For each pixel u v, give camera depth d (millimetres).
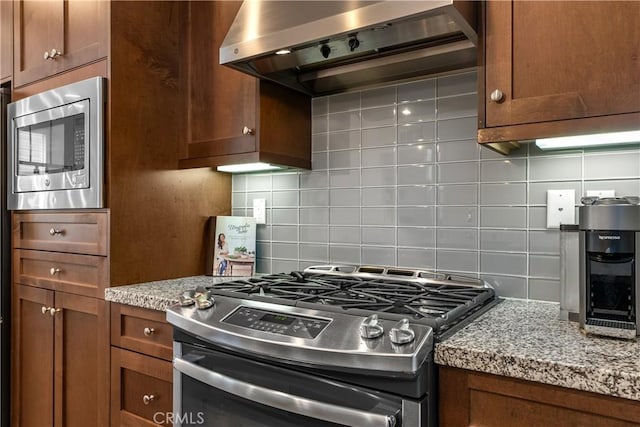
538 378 767
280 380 1005
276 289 1296
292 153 1675
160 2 1707
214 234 1845
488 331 960
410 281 1454
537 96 1017
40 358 1779
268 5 1364
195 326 1134
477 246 1413
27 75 1854
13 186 1869
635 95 914
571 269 1055
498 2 1069
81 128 1594
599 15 953
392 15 1078
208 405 1175
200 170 1851
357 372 876
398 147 1567
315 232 1760
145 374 1425
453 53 1341
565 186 1276
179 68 1769
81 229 1635
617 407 715
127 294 1447
